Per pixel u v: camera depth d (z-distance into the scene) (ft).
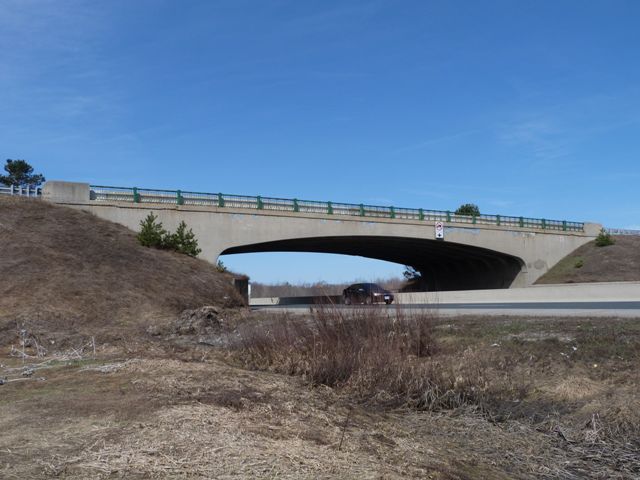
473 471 22.57
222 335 63.05
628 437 26.50
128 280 86.38
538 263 192.34
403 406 32.76
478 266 216.54
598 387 33.17
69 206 110.93
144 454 18.37
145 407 24.61
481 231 178.50
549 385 35.12
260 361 41.57
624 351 37.99
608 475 22.81
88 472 16.76
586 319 48.93
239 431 21.76
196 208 124.16
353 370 35.81
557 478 22.65
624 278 172.65
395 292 70.90
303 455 19.94
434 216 167.12
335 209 146.30
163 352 46.78
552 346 41.39
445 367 36.14
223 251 132.87
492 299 104.01
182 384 30.25
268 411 26.09
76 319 70.13
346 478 18.08
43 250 87.15
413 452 23.71
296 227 138.41
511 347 42.88
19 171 181.06
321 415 27.32
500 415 30.91
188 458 18.20
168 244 110.32
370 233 150.92
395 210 158.30
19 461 17.69
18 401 26.55
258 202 133.69
